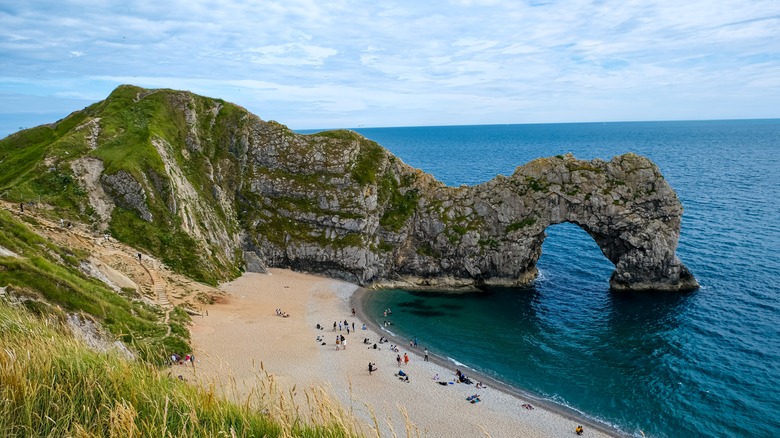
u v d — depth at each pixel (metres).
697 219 120.69
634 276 84.00
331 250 91.81
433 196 97.81
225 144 106.56
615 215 83.62
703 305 74.12
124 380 12.36
